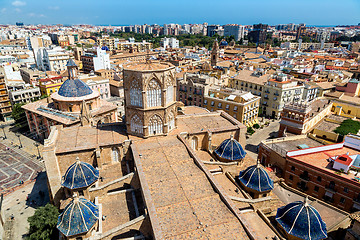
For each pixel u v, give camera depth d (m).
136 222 36.53
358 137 69.00
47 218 49.59
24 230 59.66
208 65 157.50
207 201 38.50
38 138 107.00
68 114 85.94
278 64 192.75
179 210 36.44
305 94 134.25
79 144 55.62
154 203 37.78
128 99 56.22
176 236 31.91
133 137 58.34
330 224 46.50
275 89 127.69
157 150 52.97
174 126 62.62
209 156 61.59
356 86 121.88
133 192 48.22
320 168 58.91
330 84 141.00
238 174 56.69
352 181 53.56
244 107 106.50
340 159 58.34
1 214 62.56
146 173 45.28
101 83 146.88
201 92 119.31
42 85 132.75
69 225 37.69
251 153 94.94
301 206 39.59
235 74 157.88
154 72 52.69
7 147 100.12
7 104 128.12
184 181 43.28
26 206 67.50
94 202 46.97
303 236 37.56
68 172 48.25
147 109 54.75
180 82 127.69
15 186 76.06
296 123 85.00
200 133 62.31
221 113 75.00
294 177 64.69
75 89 88.75
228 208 37.16
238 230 33.06
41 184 77.00
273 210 46.81
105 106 98.38
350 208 54.78
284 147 73.56
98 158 55.00
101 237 35.50
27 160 91.00
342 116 101.50
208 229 33.06
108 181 52.78
